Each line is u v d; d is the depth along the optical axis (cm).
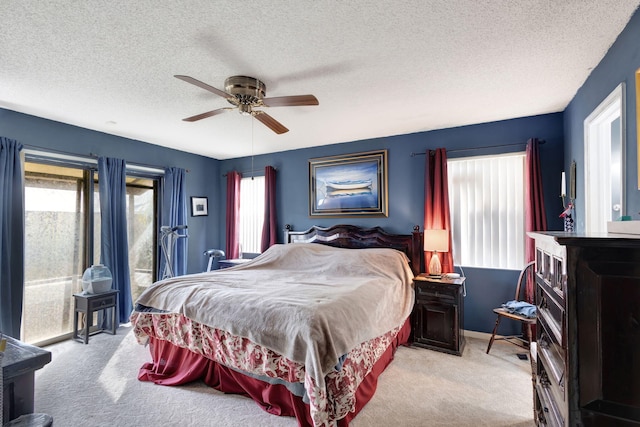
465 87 260
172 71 230
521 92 271
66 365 285
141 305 274
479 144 359
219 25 175
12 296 302
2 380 122
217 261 543
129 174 423
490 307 354
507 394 238
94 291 347
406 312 312
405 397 234
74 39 188
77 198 374
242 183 546
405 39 190
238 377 231
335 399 188
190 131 386
